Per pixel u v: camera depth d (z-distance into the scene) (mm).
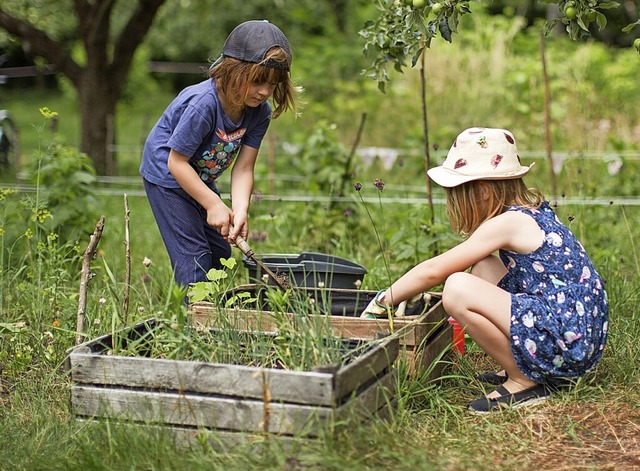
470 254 3430
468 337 4355
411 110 11234
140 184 9562
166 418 3020
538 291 3436
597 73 11750
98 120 10406
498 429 3225
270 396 2900
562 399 3465
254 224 6824
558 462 2980
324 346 3248
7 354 3973
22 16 11906
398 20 4258
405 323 3469
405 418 3236
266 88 3824
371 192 8367
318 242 6312
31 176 5637
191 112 3881
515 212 3455
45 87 23781
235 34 3801
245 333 3461
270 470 2730
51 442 3113
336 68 13508
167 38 20188
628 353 3902
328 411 2844
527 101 10805
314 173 6926
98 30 10250
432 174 3590
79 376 3113
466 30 13258
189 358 3316
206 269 4199
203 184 3963
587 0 3693
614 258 5277
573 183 7703
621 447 3105
